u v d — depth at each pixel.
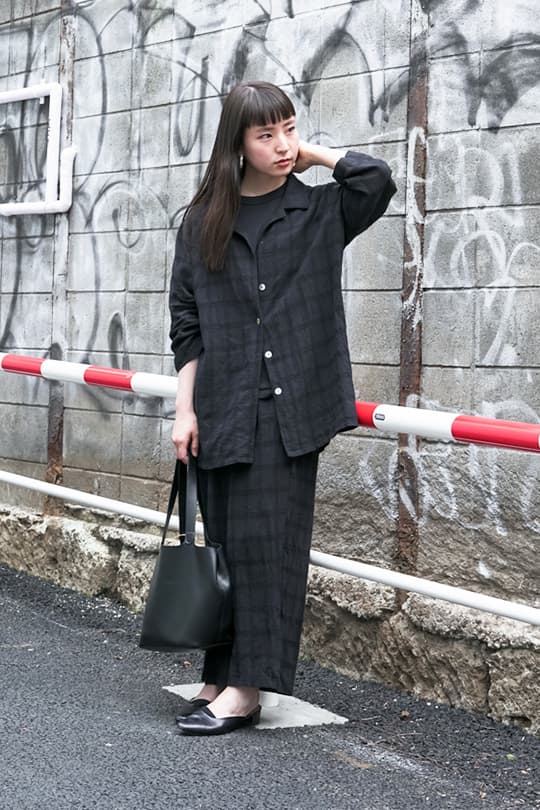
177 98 5.95
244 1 5.61
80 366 5.44
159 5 6.05
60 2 6.62
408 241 4.89
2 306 6.98
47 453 6.70
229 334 4.21
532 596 4.48
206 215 4.22
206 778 3.80
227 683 4.26
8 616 5.83
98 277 6.37
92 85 6.42
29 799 3.58
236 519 4.21
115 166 6.27
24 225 6.82
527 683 4.41
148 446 6.12
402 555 4.92
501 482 4.57
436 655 4.71
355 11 5.12
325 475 5.24
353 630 5.05
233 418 4.17
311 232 4.19
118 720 4.33
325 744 4.19
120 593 6.13
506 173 4.56
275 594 4.19
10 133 6.94
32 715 4.35
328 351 4.17
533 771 4.02
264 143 4.11
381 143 5.01
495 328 4.60
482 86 4.64
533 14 4.48
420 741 4.28
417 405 4.86
